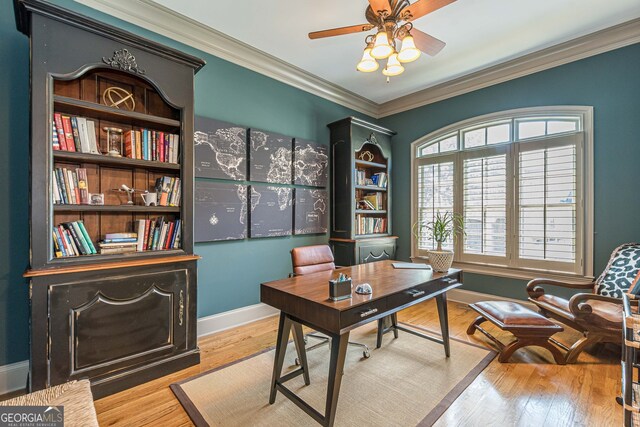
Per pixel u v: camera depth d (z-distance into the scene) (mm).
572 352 2268
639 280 2332
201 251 2889
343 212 3955
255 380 2090
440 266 2361
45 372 1733
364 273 2301
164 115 2455
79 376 1825
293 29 2781
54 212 2014
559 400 1836
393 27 2037
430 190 4223
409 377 2104
